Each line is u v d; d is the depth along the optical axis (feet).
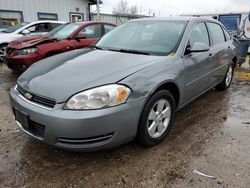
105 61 9.53
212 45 13.67
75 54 11.03
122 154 9.05
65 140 7.56
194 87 11.75
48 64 9.89
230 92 17.04
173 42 10.91
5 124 11.41
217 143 9.93
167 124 10.09
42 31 29.76
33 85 8.35
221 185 7.50
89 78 8.07
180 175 7.96
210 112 13.23
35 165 8.42
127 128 8.04
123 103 7.75
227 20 42.60
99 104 7.45
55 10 47.47
